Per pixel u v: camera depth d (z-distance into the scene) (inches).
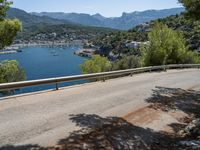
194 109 559.8
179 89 772.6
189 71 1411.2
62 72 5506.9
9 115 399.5
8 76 838.5
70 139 325.1
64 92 604.4
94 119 410.6
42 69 5954.7
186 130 407.8
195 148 312.3
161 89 741.9
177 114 506.9
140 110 493.0
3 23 710.5
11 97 513.3
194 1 659.4
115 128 381.1
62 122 384.5
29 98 516.7
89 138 335.0
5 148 287.3
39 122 377.1
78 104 495.8
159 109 519.2
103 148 311.3
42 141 312.7
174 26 5246.1
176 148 331.6
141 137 363.9
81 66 2038.6
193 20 725.9
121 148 320.5
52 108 454.0
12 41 750.5
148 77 1039.0
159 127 418.6
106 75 866.8
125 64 1758.1
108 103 522.3
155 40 1699.1
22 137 320.5
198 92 752.3
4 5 624.1
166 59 1710.1
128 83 824.9
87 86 718.5
